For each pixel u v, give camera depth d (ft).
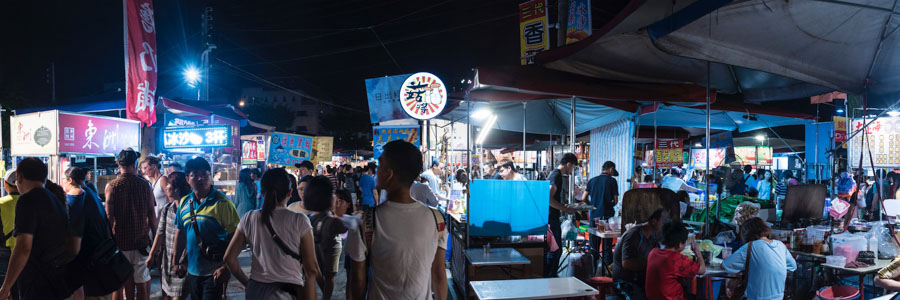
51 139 19.10
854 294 13.97
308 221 10.33
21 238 10.98
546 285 11.43
